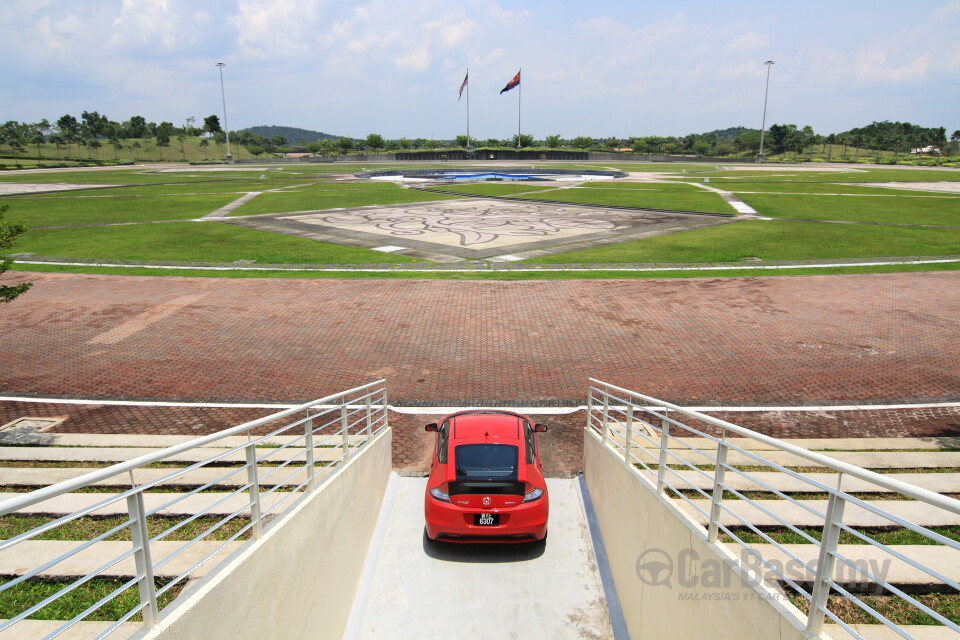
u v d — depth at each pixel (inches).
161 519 281.7
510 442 350.0
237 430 182.4
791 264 1055.6
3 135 5915.4
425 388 577.3
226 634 165.5
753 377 584.1
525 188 2539.4
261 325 753.0
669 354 650.8
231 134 7549.2
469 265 1077.1
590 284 939.3
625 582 290.7
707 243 1263.5
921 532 109.1
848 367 603.5
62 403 528.7
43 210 1808.6
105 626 185.3
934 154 6555.1
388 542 354.3
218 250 1213.1
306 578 231.6
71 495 311.9
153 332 726.5
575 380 592.1
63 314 791.7
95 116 7239.2
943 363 609.0
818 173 3449.8
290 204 1966.0
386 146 6658.5
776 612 151.3
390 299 863.1
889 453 381.7
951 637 180.4
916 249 1170.0
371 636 280.8
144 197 2180.1
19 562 231.0
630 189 2438.5
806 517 272.1
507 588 312.7
